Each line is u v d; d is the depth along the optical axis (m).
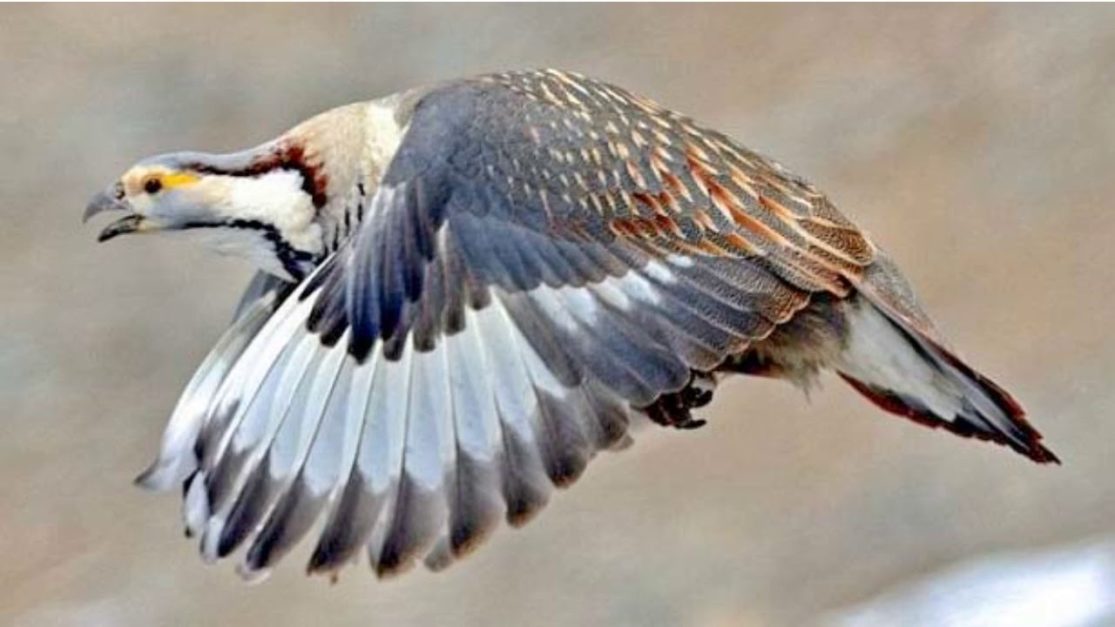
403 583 20.48
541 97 8.49
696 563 20.11
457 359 7.99
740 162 8.52
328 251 8.84
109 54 29.64
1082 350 21.94
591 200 8.25
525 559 20.50
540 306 8.08
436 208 8.23
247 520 7.89
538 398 7.92
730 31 28.23
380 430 7.89
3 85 29.31
